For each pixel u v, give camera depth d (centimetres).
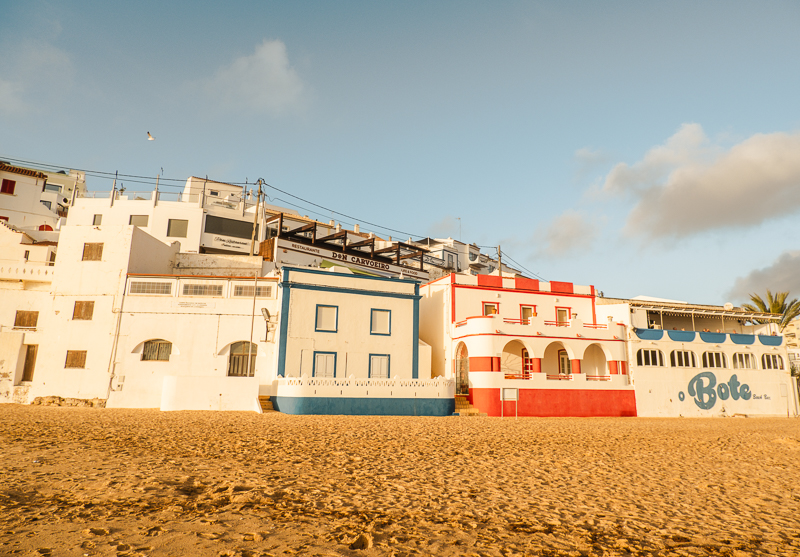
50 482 905
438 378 2983
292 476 1050
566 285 3962
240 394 2700
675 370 3753
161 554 576
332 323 3144
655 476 1220
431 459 1345
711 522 830
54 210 5862
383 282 3344
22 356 3059
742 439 2061
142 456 1212
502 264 8575
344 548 630
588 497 977
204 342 2991
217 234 4553
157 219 4397
